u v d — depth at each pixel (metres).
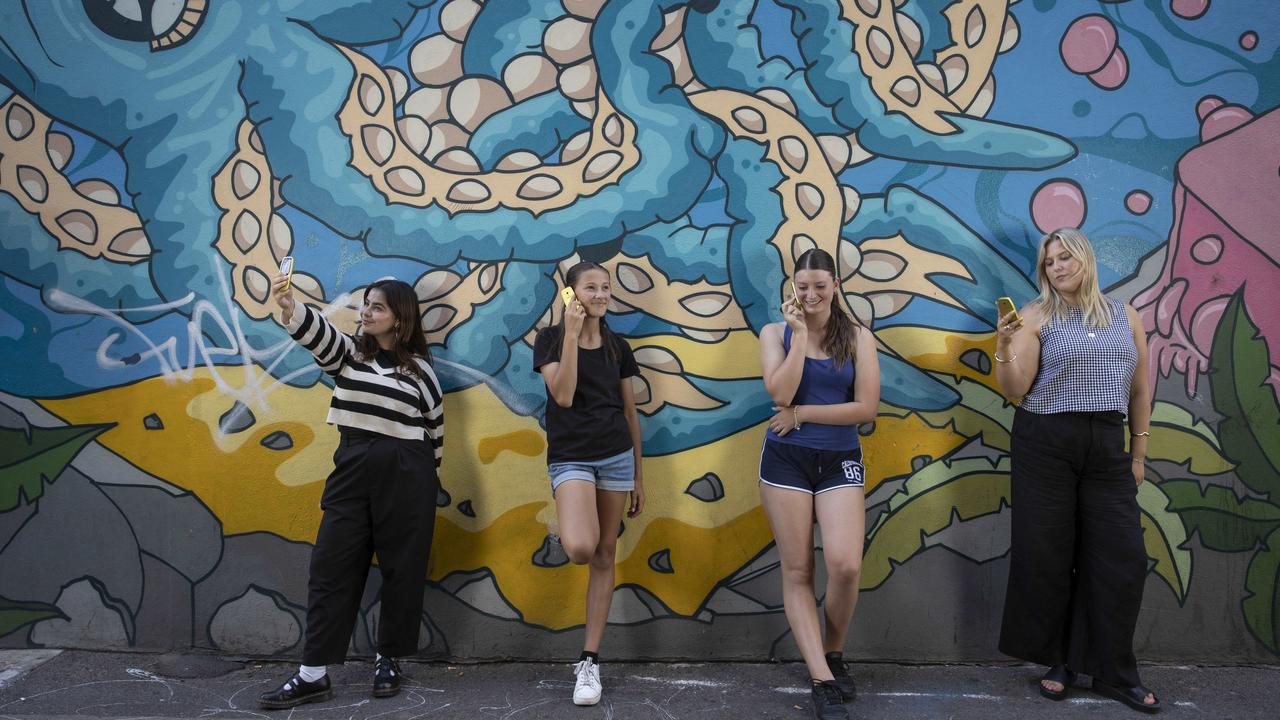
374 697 3.50
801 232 3.86
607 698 3.47
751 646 3.84
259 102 3.94
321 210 3.93
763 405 3.84
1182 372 3.80
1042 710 3.34
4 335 3.95
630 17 3.88
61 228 3.95
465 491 3.90
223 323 3.94
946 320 3.83
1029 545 3.46
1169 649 3.79
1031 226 3.83
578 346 3.53
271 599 3.91
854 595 3.31
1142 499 3.80
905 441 3.84
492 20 3.91
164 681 3.64
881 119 3.85
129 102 3.95
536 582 3.88
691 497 3.86
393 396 3.51
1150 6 3.82
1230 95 3.79
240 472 3.92
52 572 3.94
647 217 3.88
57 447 3.94
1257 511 3.78
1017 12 3.84
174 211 3.94
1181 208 3.80
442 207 3.92
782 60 3.87
